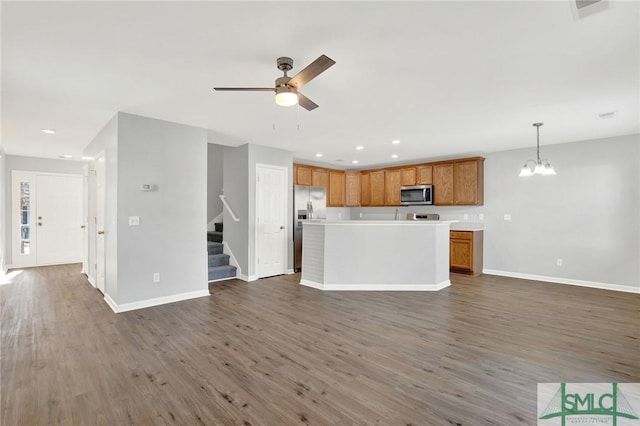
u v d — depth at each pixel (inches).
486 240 235.1
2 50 87.1
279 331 123.1
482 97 123.3
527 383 86.7
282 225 229.3
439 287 187.3
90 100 126.1
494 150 227.0
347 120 155.4
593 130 171.6
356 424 70.5
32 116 146.1
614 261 185.6
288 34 80.4
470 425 70.0
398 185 279.7
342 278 186.4
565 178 201.8
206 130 172.1
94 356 102.0
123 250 143.7
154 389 83.8
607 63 95.2
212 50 88.1
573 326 128.3
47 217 264.1
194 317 138.1
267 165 219.1
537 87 113.4
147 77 105.2
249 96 122.7
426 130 173.3
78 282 202.4
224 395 81.3
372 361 99.3
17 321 133.0
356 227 186.7
